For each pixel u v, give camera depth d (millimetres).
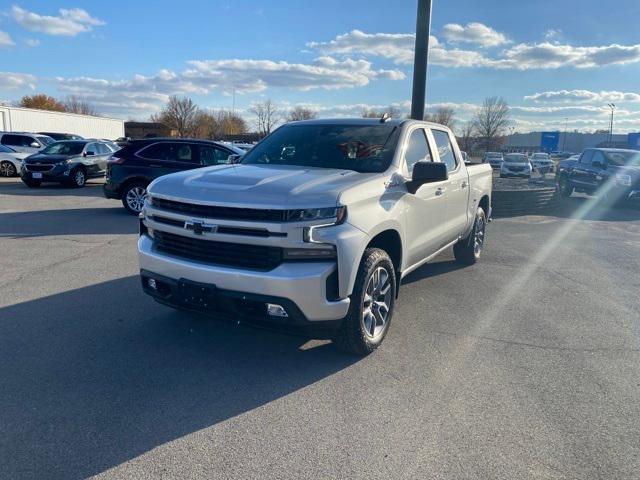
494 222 12219
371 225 3854
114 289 5723
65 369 3779
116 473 2639
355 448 2916
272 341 4402
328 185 3746
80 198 14461
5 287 5715
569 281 6766
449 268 7352
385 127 5023
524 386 3736
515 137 112375
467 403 3463
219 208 3584
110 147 19328
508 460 2844
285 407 3344
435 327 4910
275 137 5438
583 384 3799
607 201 15680
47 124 38906
